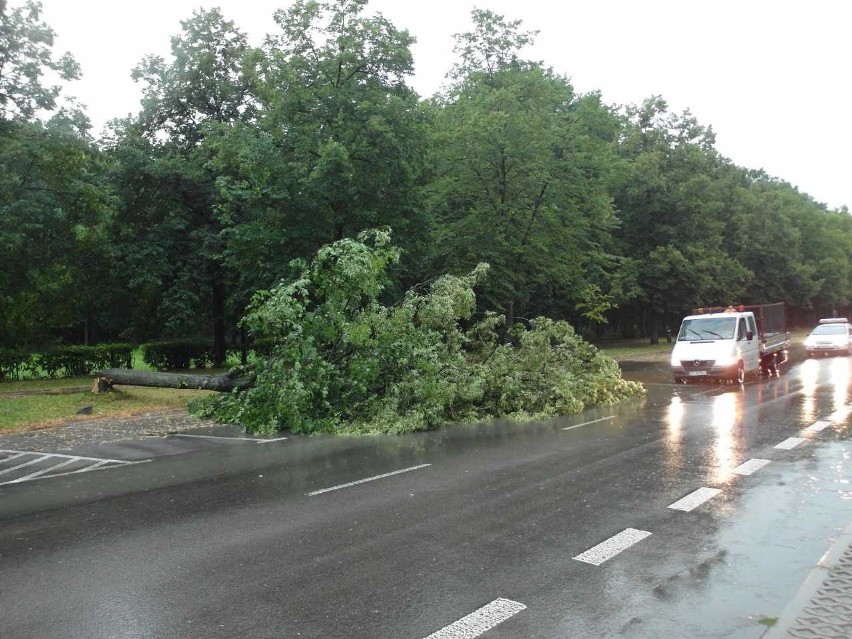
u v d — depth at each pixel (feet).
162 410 51.80
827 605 14.30
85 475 30.48
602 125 118.52
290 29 62.39
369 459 32.48
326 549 19.34
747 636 13.51
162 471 30.94
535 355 51.26
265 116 65.41
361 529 21.17
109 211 79.97
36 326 92.84
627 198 135.64
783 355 93.45
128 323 103.71
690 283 132.16
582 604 15.20
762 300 192.34
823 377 70.90
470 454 33.14
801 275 199.72
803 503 23.08
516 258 82.84
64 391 65.05
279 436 40.47
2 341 86.63
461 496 24.95
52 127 72.13
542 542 19.54
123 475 30.27
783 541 19.24
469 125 78.95
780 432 37.58
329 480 28.14
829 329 110.52
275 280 62.44
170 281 88.84
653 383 69.10
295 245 60.80
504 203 80.94
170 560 18.71
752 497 23.98
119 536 21.03
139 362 113.80
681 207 133.69
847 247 269.03
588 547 19.02
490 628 14.11
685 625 14.03
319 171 57.82
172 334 99.71
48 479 29.81
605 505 23.34
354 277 43.75
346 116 60.85
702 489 25.26
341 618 14.76
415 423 40.75
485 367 47.85
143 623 14.70
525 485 26.48
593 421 43.83
